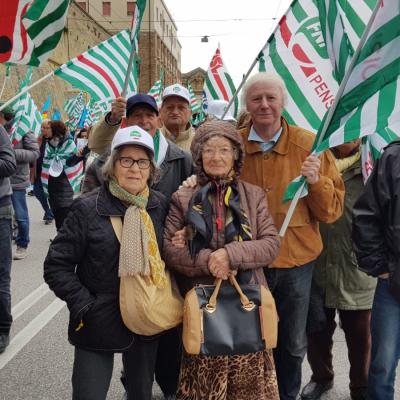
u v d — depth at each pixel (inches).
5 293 166.2
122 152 100.7
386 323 110.4
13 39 143.1
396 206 104.7
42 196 384.2
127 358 107.0
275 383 105.3
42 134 317.4
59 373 155.0
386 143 145.3
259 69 163.8
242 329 99.0
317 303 138.0
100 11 2201.0
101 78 176.1
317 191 112.5
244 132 123.9
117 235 99.8
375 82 108.6
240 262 99.0
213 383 101.0
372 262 109.6
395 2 104.7
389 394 113.5
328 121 109.7
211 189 105.0
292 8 158.4
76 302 99.0
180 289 108.7
